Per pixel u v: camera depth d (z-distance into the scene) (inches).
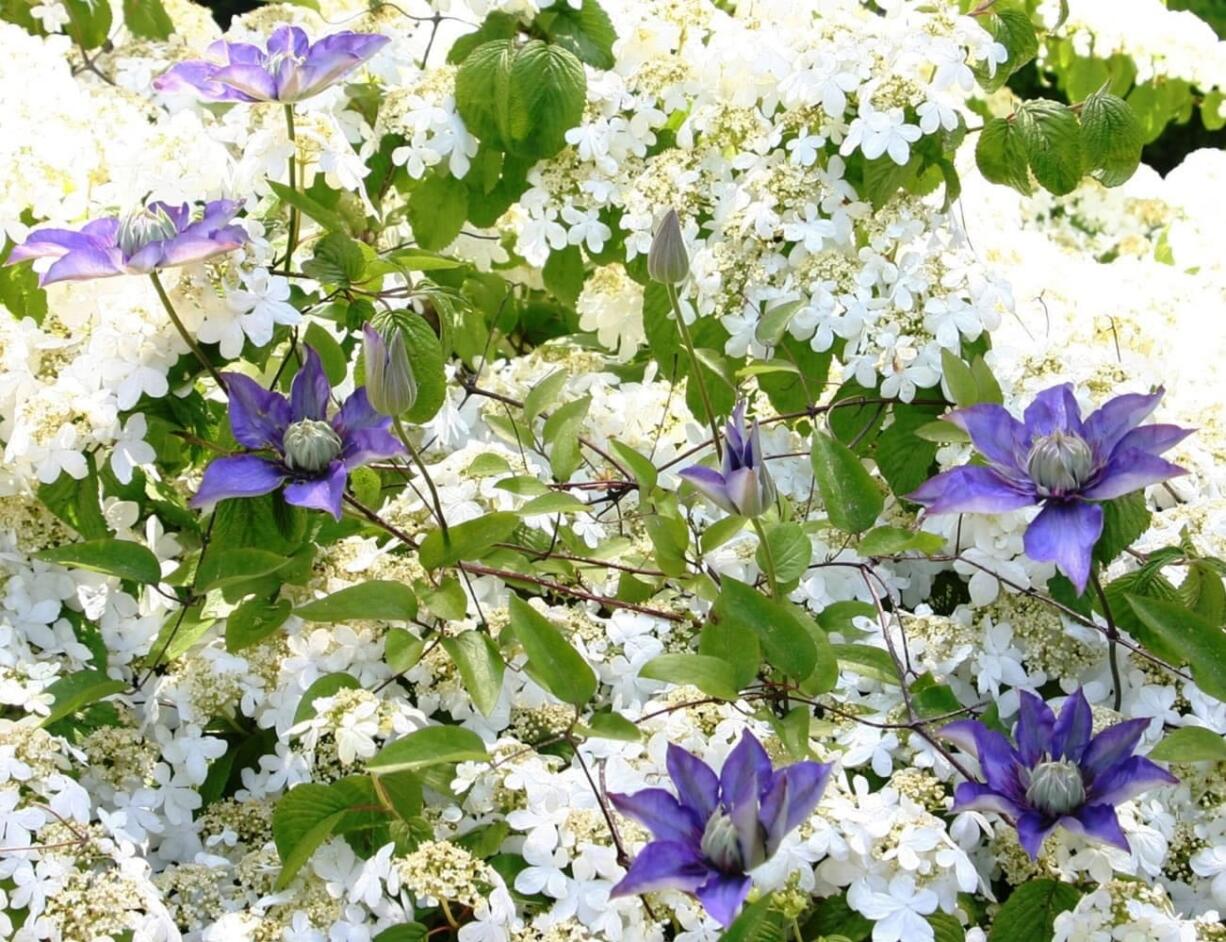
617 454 58.4
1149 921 50.4
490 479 60.0
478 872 50.7
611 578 60.6
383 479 61.9
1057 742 51.0
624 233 65.7
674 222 52.6
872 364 58.9
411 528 59.1
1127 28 80.7
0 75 62.8
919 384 58.6
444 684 55.5
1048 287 65.9
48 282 52.2
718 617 55.0
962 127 61.9
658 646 56.1
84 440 55.3
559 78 63.0
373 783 52.5
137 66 76.6
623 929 50.8
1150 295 67.7
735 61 62.7
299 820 52.1
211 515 56.6
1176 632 51.9
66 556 54.3
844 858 50.9
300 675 55.5
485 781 52.9
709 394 62.1
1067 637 57.5
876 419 60.8
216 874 53.3
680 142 63.2
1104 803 49.9
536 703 55.4
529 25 67.0
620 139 64.5
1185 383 63.7
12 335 55.6
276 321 55.7
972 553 57.6
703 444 59.9
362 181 63.7
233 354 55.4
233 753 57.1
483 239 70.1
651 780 52.7
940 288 59.1
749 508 50.1
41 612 56.5
